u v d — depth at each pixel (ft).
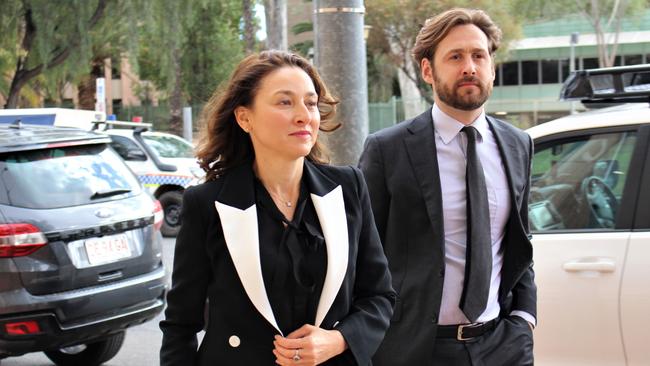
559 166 14.16
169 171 43.60
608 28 111.65
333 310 7.63
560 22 127.24
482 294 9.98
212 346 7.64
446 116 10.39
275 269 7.47
